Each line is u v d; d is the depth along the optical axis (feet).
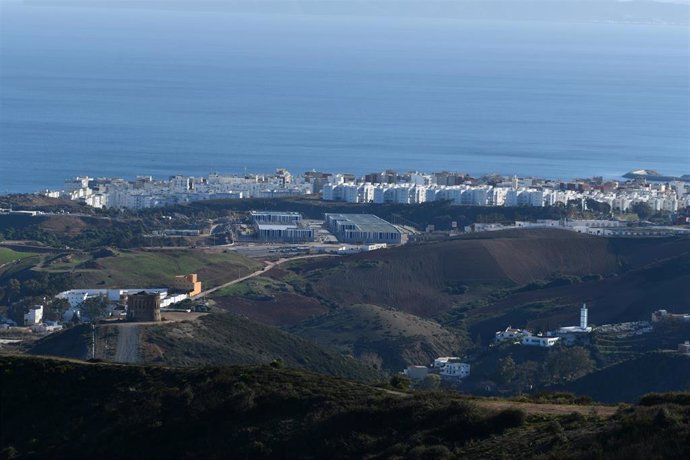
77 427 341.82
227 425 329.11
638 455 269.23
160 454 325.62
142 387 352.90
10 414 350.43
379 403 324.19
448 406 314.96
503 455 288.92
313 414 325.01
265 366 365.20
